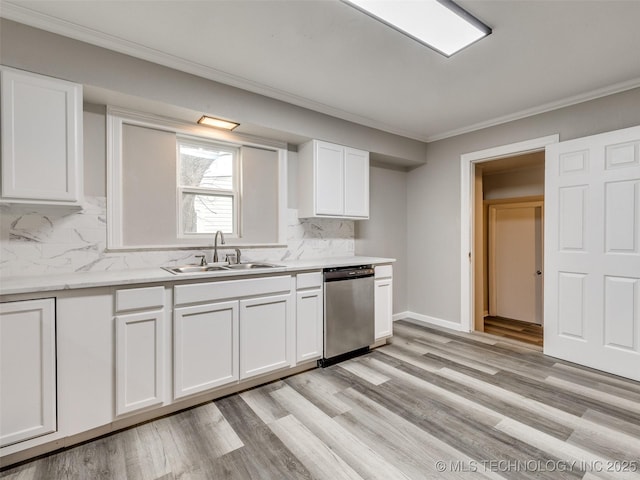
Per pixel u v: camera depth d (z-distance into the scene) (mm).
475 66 2367
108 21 1861
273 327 2432
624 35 1987
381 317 3242
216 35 2002
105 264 2277
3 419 1508
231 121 2609
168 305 1970
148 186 2469
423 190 4254
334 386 2400
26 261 2008
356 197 3426
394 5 1703
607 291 2609
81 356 1692
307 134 3021
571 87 2709
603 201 2625
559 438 1769
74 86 1916
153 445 1725
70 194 1896
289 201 3262
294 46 2121
